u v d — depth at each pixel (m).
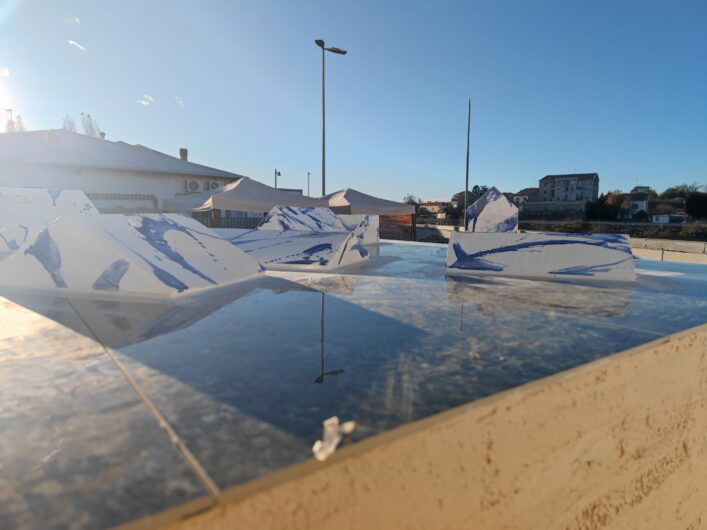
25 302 1.58
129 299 1.67
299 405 0.70
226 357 0.97
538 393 0.80
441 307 1.57
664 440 1.17
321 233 3.34
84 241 1.80
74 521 0.42
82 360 0.94
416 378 0.83
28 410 0.69
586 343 1.09
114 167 14.26
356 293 1.87
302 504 0.52
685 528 1.36
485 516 0.73
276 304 1.60
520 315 1.43
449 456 0.67
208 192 12.27
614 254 2.49
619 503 1.05
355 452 0.57
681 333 1.19
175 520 0.44
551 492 0.85
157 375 0.85
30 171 13.00
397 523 0.61
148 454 0.55
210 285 1.95
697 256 5.95
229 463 0.53
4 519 0.43
